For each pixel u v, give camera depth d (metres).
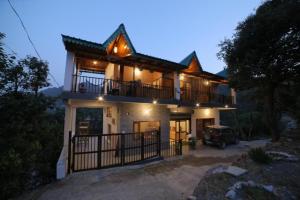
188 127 16.80
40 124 6.89
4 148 5.19
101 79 9.79
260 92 10.48
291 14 6.57
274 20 6.96
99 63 13.66
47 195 5.57
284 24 6.83
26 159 5.65
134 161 9.13
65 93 8.30
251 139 19.50
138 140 11.51
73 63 8.99
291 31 7.08
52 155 8.47
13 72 6.24
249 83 9.08
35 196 5.56
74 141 7.75
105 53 9.78
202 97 16.77
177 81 13.29
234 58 8.87
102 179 6.91
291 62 7.34
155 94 12.31
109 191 5.88
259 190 4.51
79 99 8.68
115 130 11.43
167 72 13.66
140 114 11.97
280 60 7.59
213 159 10.57
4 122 5.50
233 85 10.22
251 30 7.72
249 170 5.74
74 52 9.12
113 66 12.22
